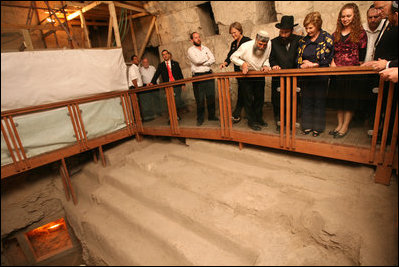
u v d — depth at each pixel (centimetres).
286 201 229
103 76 393
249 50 265
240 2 407
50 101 341
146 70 463
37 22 623
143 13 526
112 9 436
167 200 272
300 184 238
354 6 208
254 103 280
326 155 239
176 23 505
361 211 196
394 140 197
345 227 185
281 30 245
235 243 207
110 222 300
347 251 184
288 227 216
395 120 191
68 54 351
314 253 194
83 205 365
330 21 341
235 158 316
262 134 285
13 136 309
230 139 319
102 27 673
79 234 343
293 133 257
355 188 220
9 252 385
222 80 299
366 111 205
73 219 351
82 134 379
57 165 406
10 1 587
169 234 243
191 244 225
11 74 304
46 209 389
